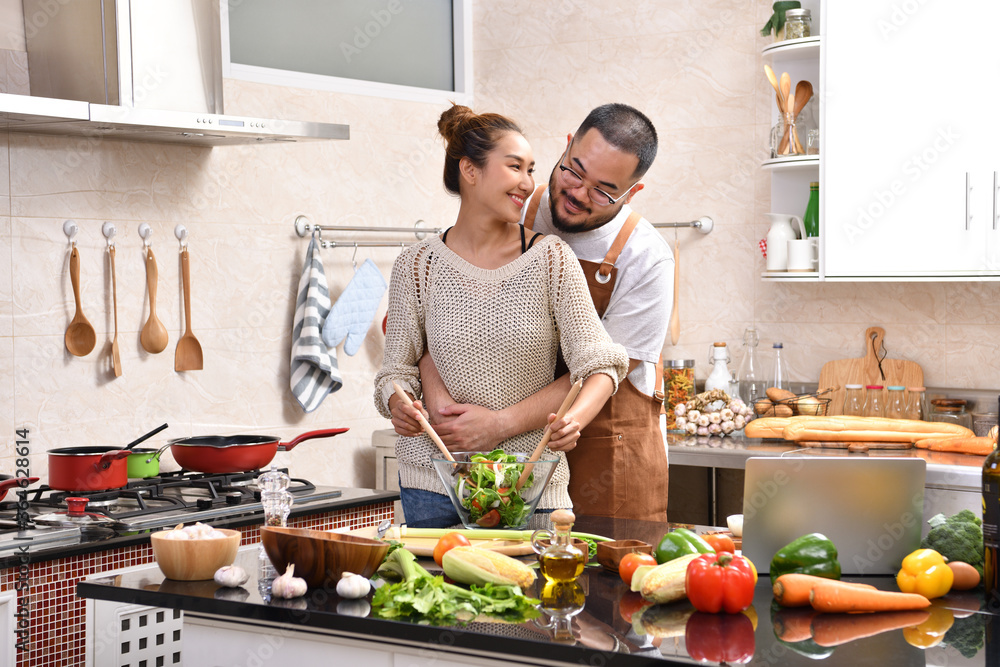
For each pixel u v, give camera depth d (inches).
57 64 107.6
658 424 94.3
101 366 115.2
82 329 112.6
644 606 54.0
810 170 141.9
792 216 137.4
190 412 124.5
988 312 133.9
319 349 134.6
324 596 55.5
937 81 125.0
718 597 51.9
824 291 143.6
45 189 109.7
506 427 75.5
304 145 137.6
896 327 139.5
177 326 122.8
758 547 59.5
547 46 162.2
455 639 48.9
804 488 58.9
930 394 136.2
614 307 88.9
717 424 136.3
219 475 107.8
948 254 125.7
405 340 80.0
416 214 154.3
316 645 53.3
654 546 65.8
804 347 145.3
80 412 113.2
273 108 135.8
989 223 123.3
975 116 123.3
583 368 73.6
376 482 146.8
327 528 105.2
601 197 82.7
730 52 148.0
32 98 92.7
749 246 148.1
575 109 160.7
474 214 76.8
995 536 54.9
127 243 117.3
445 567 57.0
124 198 117.1
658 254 88.3
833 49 130.3
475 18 167.8
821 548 56.7
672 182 153.5
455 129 76.7
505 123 75.5
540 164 164.1
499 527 67.9
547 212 89.5
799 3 137.2
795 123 136.7
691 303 152.8
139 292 118.6
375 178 147.8
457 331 75.7
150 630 90.8
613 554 61.2
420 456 78.8
